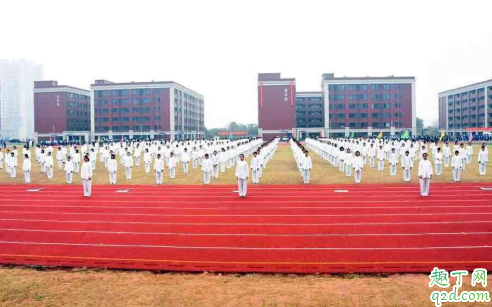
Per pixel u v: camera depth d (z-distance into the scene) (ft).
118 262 30.71
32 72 544.21
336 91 284.00
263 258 31.04
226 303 24.09
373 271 28.45
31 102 543.80
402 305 23.65
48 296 25.21
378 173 81.71
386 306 23.54
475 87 286.87
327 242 34.24
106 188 64.18
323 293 25.23
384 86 282.56
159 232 37.63
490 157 116.06
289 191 59.26
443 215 42.65
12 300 24.68
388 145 112.27
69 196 56.75
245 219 41.88
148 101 283.18
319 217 42.37
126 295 25.27
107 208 48.03
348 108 283.18
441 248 32.37
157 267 29.71
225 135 363.76
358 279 27.30
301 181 70.33
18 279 27.86
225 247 33.47
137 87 283.18
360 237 35.42
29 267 30.12
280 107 278.87
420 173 53.88
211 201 51.88
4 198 55.47
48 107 295.48
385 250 32.17
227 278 27.84
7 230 38.78
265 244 34.01
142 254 32.22
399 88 281.54
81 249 33.47
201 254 32.01
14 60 526.57
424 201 50.34
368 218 41.75
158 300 24.57
